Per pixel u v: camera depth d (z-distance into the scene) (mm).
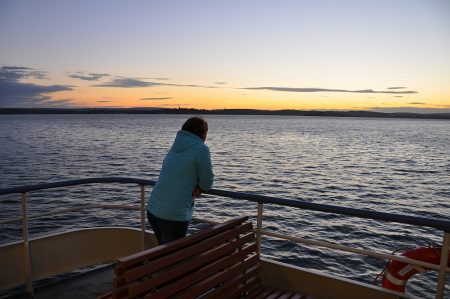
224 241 2711
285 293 2969
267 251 14094
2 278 3375
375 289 2883
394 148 87062
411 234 17109
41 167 39656
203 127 3010
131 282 2039
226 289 2629
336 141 111438
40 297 3447
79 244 3830
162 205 2920
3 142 79188
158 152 61156
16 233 15297
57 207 20422
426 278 11352
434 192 31078
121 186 27547
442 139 137875
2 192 3207
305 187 31656
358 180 36469
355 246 15398
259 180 34594
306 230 17391
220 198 23234
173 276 2236
